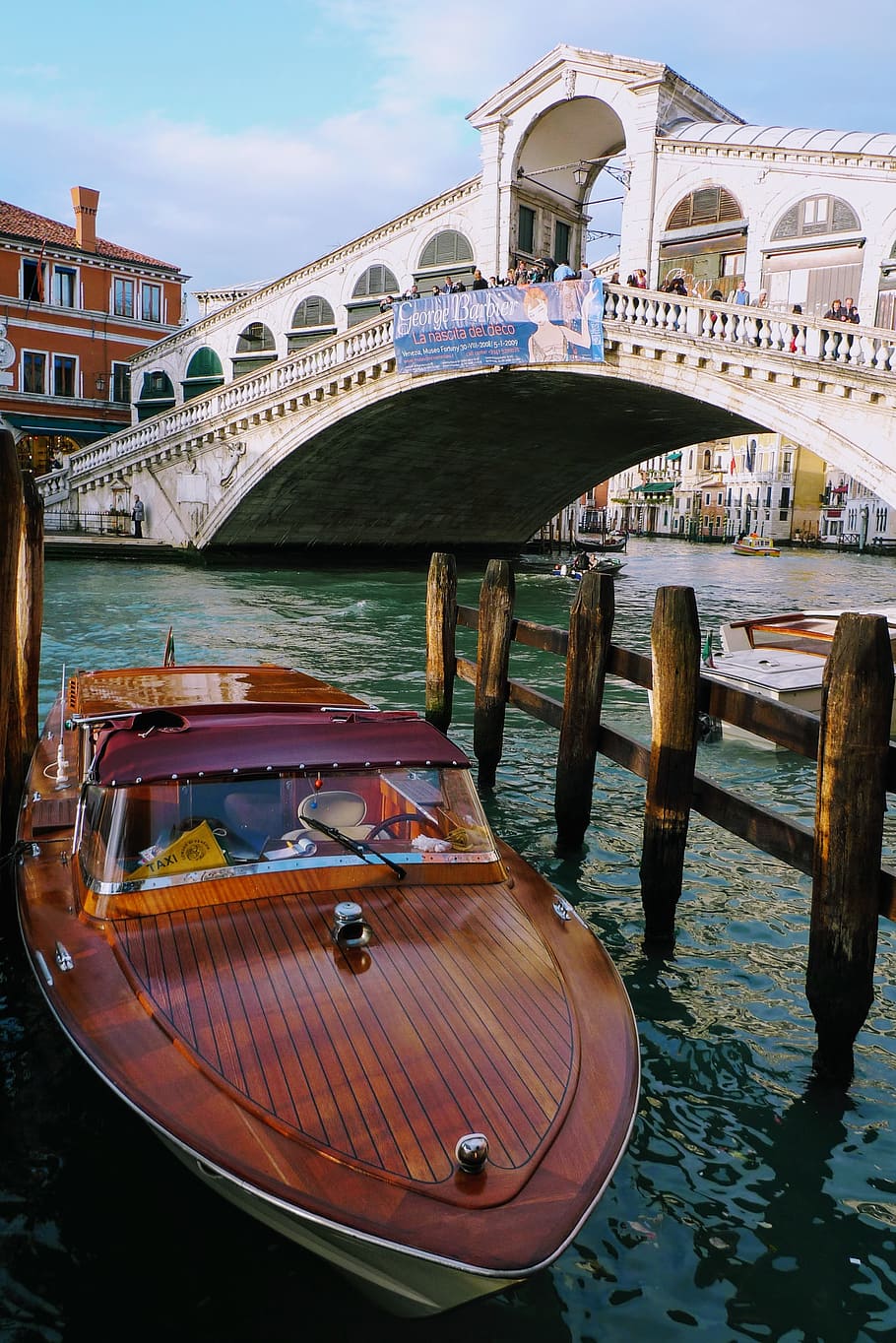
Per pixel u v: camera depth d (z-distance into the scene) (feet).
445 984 12.35
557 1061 11.31
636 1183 13.21
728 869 24.06
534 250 90.79
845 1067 15.40
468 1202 9.37
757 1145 14.05
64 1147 13.30
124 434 107.14
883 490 59.06
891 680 14.29
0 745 17.84
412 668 49.78
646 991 18.19
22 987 17.46
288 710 18.47
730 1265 11.89
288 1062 10.89
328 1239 9.36
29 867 16.58
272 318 110.22
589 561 110.01
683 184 76.48
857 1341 10.90
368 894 14.28
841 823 14.58
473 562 129.18
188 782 14.48
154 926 13.33
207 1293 11.06
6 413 119.44
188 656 50.72
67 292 124.16
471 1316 10.96
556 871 23.36
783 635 43.19
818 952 15.17
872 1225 12.60
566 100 80.84
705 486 286.87
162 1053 11.09
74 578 86.94
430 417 92.43
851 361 59.77
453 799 15.78
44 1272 11.27
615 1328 10.93
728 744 36.47
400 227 96.32
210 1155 9.81
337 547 117.29
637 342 68.33
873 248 68.69
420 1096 10.54
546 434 102.99
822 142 70.23
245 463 96.68
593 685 23.21
